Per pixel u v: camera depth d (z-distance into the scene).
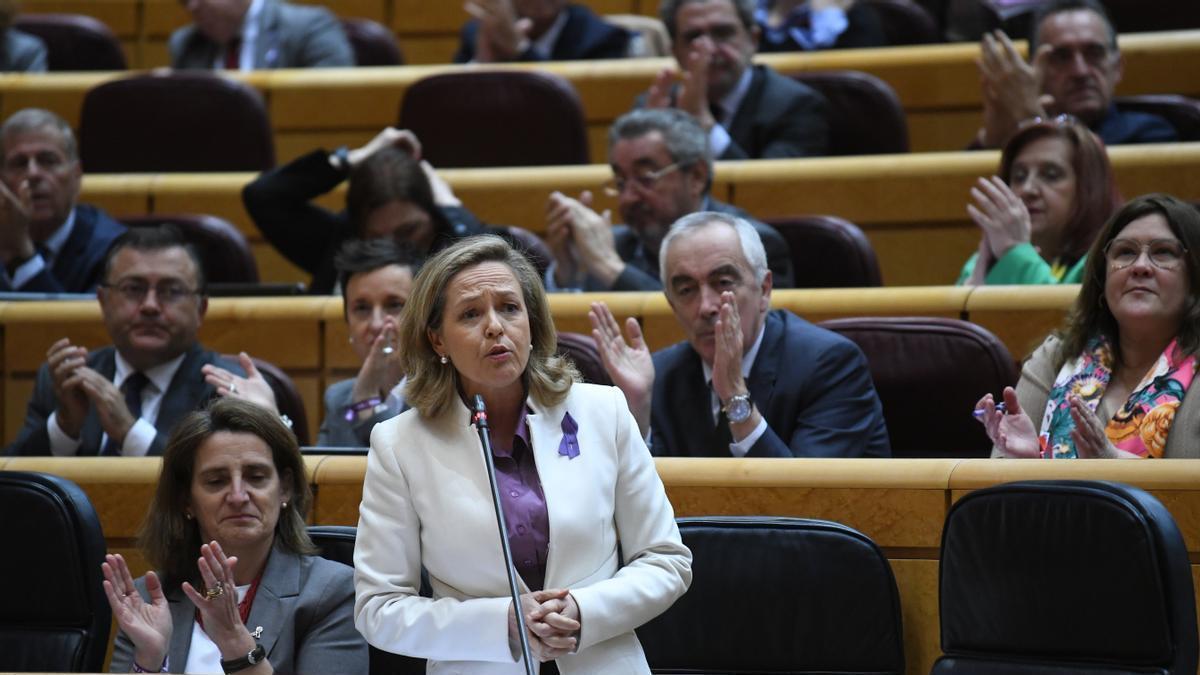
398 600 5.65
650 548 5.81
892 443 8.66
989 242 9.73
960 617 6.21
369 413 8.71
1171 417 7.20
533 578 5.68
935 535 6.88
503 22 14.02
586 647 5.59
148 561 6.89
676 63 13.58
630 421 5.95
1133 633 5.76
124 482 7.74
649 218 10.43
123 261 9.01
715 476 7.17
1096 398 7.54
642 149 10.36
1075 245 9.95
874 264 10.48
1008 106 11.76
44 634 6.72
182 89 13.20
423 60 16.86
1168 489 6.53
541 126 12.61
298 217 11.38
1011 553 6.07
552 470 5.74
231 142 13.13
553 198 10.48
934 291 9.38
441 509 5.69
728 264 8.15
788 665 6.51
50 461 7.81
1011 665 6.01
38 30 15.59
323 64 14.71
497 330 5.70
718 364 7.79
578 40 14.48
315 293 10.92
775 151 12.28
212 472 6.73
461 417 5.83
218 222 11.30
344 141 14.08
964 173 11.51
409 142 11.39
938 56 13.42
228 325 10.28
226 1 14.58
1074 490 5.95
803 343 8.30
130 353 9.00
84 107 13.30
